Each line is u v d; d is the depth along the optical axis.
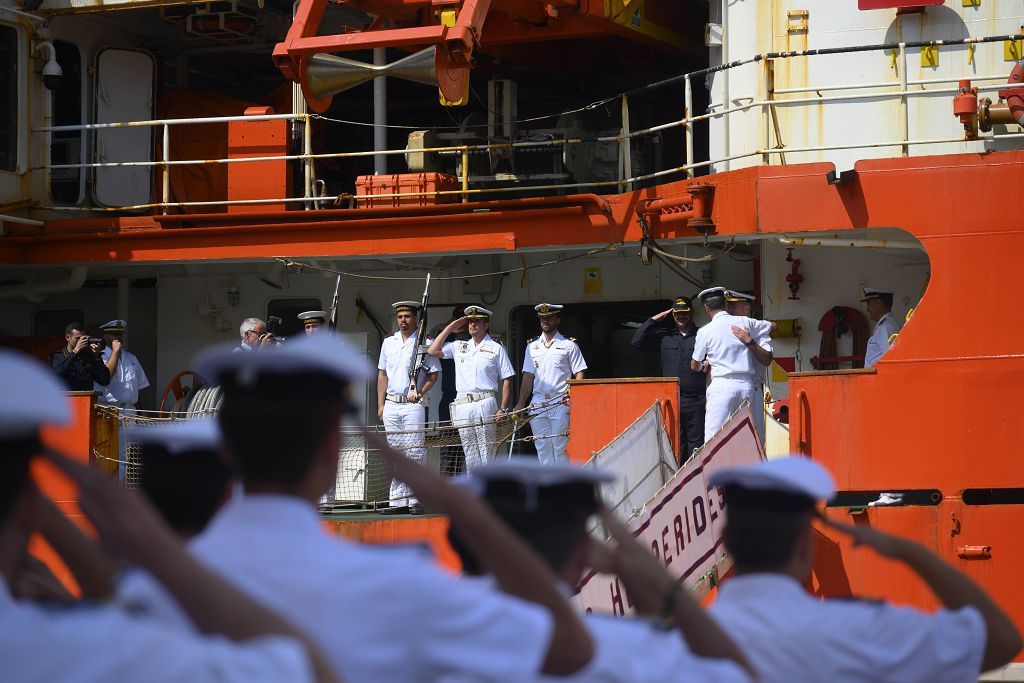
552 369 11.45
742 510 3.38
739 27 11.75
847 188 9.91
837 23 11.19
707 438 10.23
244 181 13.08
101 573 2.67
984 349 9.23
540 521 3.01
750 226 10.30
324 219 12.15
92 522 2.15
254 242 12.33
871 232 10.23
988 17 10.75
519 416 11.48
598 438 9.86
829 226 9.99
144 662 1.99
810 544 3.47
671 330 11.34
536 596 2.51
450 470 11.40
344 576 2.43
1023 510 8.95
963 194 9.49
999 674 8.85
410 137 12.81
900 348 9.30
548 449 11.41
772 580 3.38
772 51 11.38
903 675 3.29
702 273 13.33
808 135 11.23
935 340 9.29
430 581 2.42
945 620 3.35
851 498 9.73
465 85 11.53
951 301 9.36
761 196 10.23
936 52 10.86
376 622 2.38
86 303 15.88
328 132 16.05
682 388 11.09
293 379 2.56
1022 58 10.27
